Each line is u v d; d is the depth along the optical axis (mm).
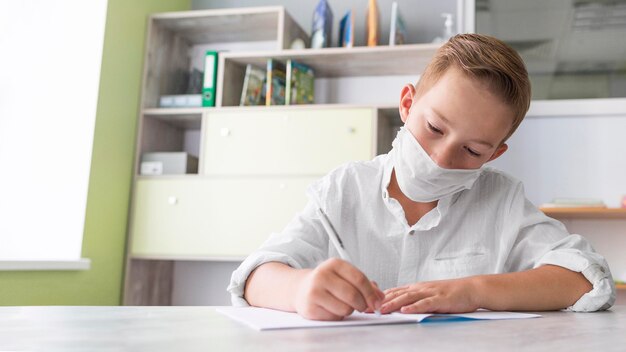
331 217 1014
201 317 591
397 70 2670
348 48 2465
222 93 2588
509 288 740
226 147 2504
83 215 2416
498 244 985
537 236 951
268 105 2520
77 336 437
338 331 494
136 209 2582
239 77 2742
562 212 2197
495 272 970
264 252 831
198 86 2820
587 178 2416
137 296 2621
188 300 2840
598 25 2434
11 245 2455
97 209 2482
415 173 907
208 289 2826
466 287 717
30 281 2143
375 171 1060
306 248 938
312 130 2414
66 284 2305
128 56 2668
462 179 909
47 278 2215
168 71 2891
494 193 1020
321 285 583
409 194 965
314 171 2391
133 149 2707
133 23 2695
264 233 2404
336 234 988
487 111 811
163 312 641
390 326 544
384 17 2801
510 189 1019
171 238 2516
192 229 2494
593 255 836
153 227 2547
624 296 2291
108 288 2535
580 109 2395
